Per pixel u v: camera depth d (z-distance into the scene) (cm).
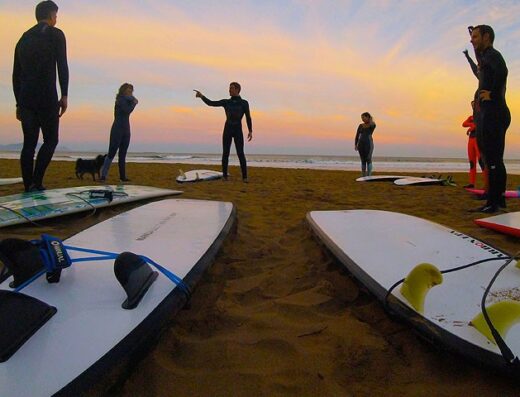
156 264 183
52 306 141
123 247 228
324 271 249
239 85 733
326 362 148
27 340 123
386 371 143
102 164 729
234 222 339
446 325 148
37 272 163
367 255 233
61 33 426
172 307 158
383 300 177
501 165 428
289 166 1945
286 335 167
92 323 137
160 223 293
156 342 146
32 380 107
